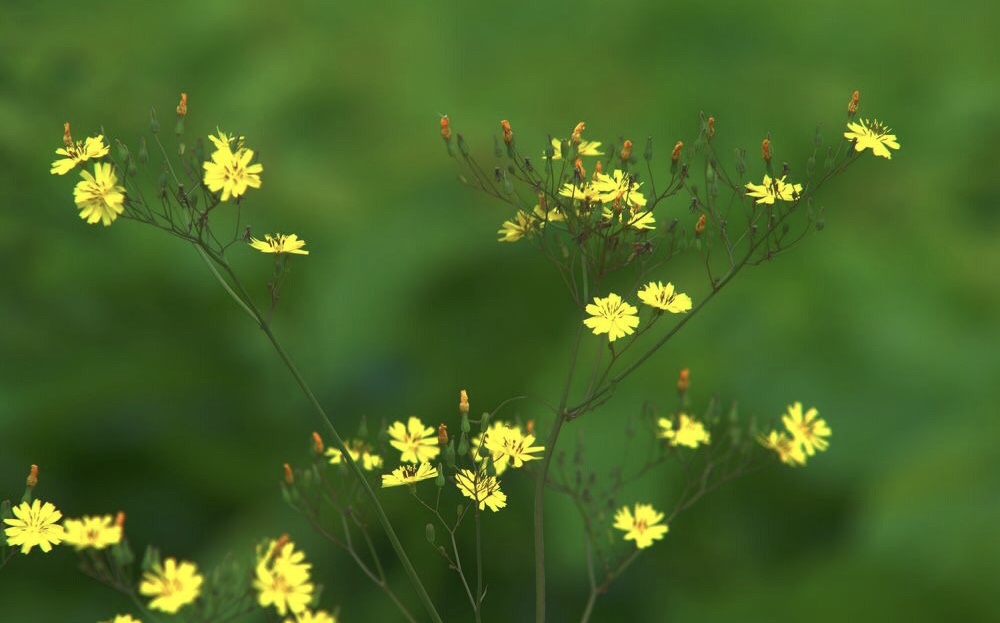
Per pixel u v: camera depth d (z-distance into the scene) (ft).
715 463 2.51
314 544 3.47
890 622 3.14
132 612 3.41
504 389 3.71
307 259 4.00
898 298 3.67
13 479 3.62
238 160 2.32
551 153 2.39
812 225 3.85
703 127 2.38
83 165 2.32
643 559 3.54
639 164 3.71
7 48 4.00
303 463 3.73
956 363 3.59
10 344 3.74
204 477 3.73
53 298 3.85
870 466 3.50
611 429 3.34
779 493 3.57
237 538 3.49
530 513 3.44
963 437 3.40
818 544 3.53
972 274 3.78
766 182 2.38
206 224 2.33
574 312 3.84
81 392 3.65
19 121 3.79
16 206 3.79
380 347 3.88
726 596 3.40
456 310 3.86
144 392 3.78
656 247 2.42
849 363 3.59
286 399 3.89
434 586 3.53
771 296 3.66
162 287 3.95
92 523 2.30
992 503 3.22
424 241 3.78
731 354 3.58
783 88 4.00
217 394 3.89
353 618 3.43
